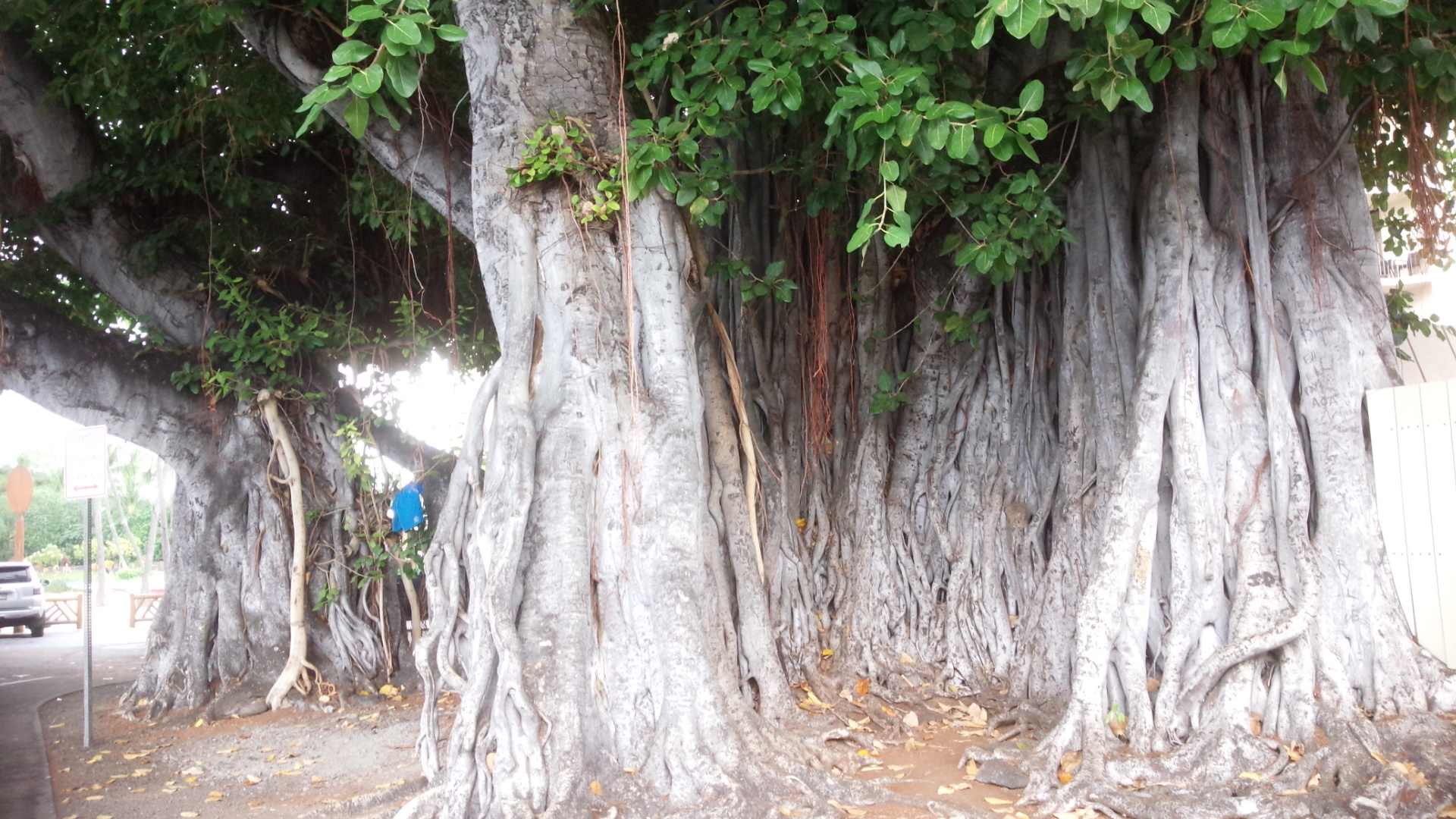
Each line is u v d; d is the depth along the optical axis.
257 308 9.81
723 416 7.42
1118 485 6.41
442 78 8.12
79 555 56.22
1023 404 8.20
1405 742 5.35
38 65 9.38
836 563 8.18
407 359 10.56
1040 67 7.21
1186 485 6.30
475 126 6.25
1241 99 6.73
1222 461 6.33
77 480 8.14
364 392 10.52
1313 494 6.25
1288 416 6.27
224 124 9.83
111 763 7.38
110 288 9.82
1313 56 6.71
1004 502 8.08
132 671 12.59
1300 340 6.43
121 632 21.05
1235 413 6.38
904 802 5.30
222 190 9.82
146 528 59.25
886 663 7.73
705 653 5.65
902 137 5.09
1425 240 7.07
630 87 7.42
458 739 5.26
